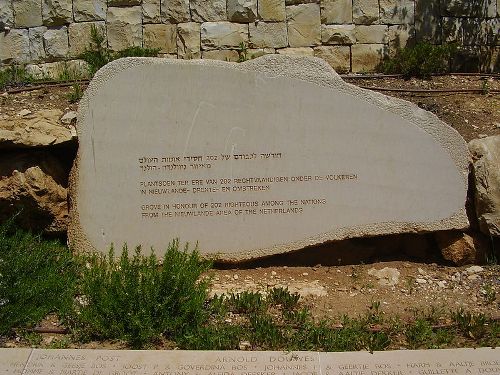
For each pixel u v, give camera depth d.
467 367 2.78
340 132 3.59
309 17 5.46
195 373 2.73
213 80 3.56
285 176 3.61
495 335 3.05
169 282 3.10
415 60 5.08
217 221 3.63
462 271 3.62
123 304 3.04
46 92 4.46
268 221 3.64
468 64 5.61
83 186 3.60
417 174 3.62
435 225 3.63
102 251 3.62
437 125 3.60
